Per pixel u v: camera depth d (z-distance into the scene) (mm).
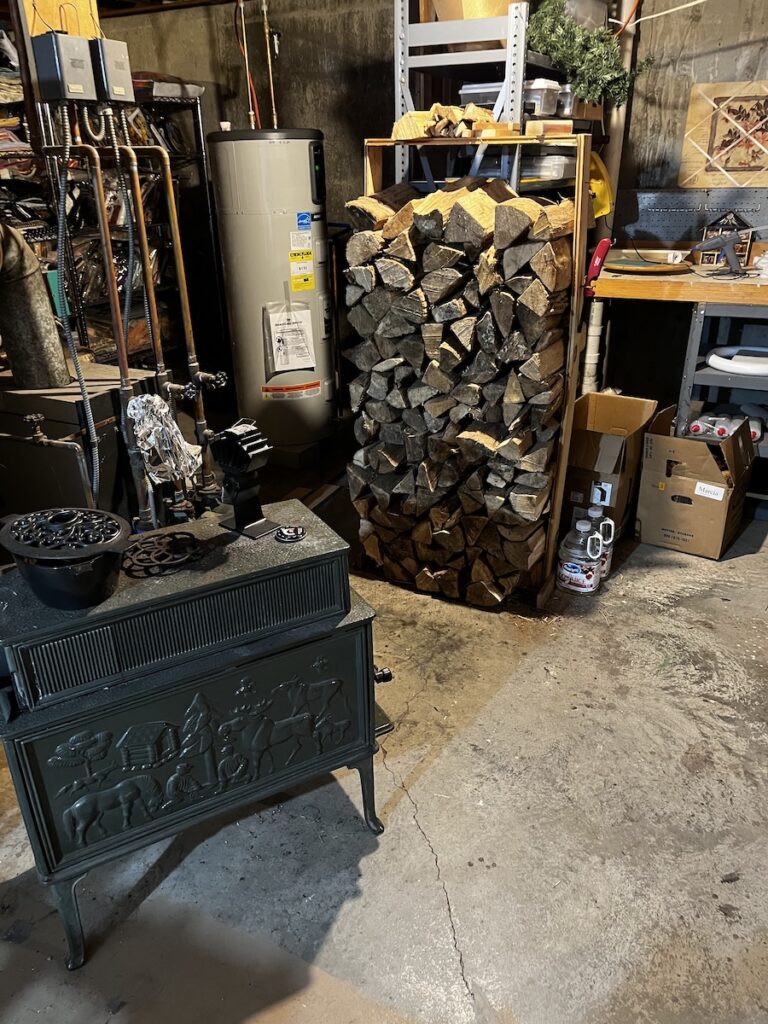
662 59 3090
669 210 3271
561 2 2545
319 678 1534
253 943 1498
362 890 1602
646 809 1785
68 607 1266
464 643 2402
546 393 2180
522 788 1851
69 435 2230
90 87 1772
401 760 1944
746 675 2230
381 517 2605
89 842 1405
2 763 1964
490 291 2145
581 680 2225
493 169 2541
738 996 1387
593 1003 1382
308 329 3303
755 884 1600
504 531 2357
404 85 2475
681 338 3451
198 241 4051
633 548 2945
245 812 1806
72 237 3117
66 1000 1404
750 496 3137
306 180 3102
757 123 3012
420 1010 1376
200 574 1376
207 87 3871
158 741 1402
